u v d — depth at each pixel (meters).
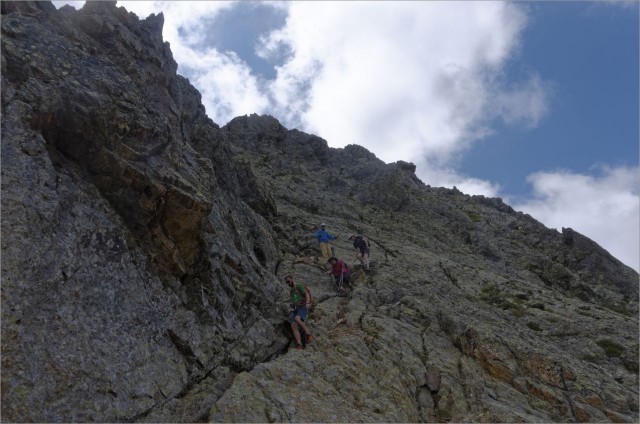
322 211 35.56
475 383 17.00
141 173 13.01
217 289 14.81
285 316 16.81
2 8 13.70
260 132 48.97
